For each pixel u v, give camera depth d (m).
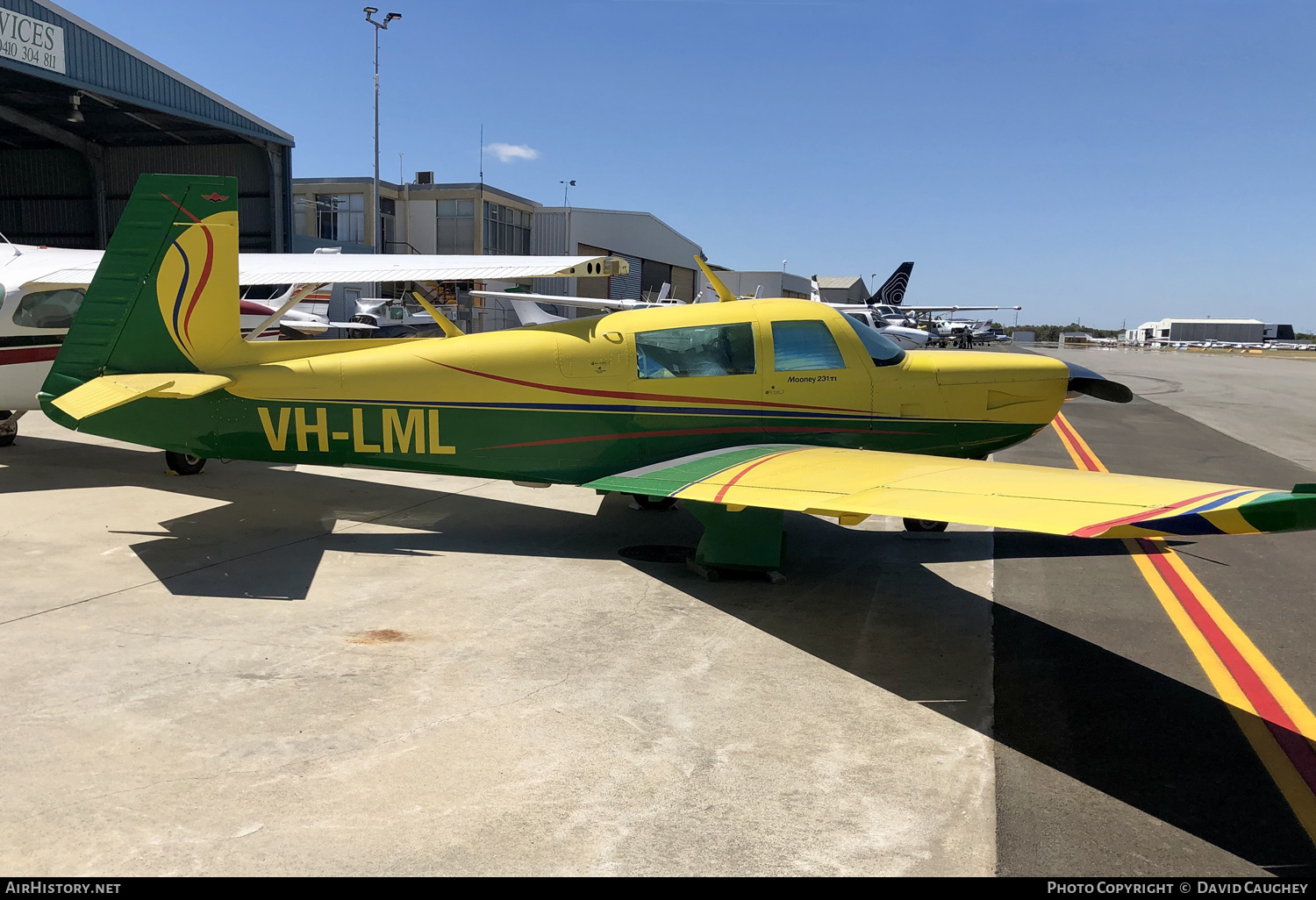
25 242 28.28
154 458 8.92
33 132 24.08
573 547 5.99
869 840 2.62
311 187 35.19
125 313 5.69
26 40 17.33
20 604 4.56
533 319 23.20
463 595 4.90
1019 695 3.71
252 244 26.55
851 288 91.44
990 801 2.86
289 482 7.93
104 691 3.52
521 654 4.05
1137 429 13.14
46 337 8.27
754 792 2.88
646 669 3.90
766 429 5.99
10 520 6.30
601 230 40.84
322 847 2.51
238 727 3.24
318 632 4.25
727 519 5.26
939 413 6.29
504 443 5.80
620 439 5.86
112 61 19.36
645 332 5.85
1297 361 45.47
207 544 5.83
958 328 52.22
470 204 35.56
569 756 3.09
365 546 5.89
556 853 2.51
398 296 31.78
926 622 4.63
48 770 2.90
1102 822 2.75
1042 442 11.52
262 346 5.85
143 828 2.58
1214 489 3.56
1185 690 3.78
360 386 5.71
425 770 2.96
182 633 4.19
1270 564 5.87
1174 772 3.07
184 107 21.44
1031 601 5.03
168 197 5.64
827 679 3.85
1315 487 2.82
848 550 6.15
